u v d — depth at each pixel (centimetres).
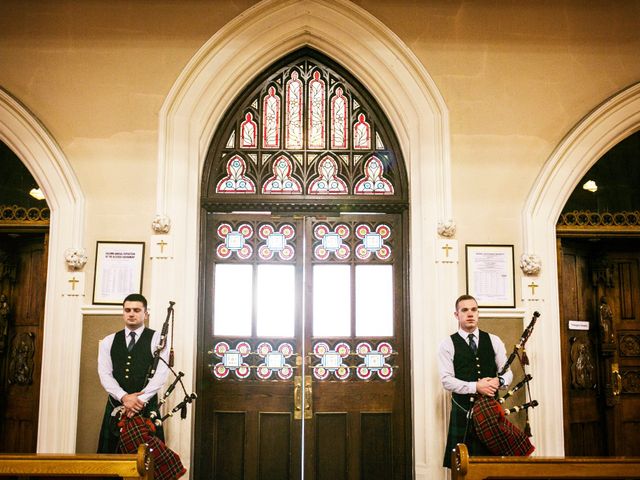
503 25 492
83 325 459
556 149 477
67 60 484
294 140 501
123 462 291
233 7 488
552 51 491
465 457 292
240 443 471
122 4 488
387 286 489
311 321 483
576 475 291
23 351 496
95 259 465
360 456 470
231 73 483
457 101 485
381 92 489
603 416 509
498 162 480
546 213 473
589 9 494
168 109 476
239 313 484
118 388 392
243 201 488
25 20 487
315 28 486
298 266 489
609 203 502
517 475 291
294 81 507
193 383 460
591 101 488
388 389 477
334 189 496
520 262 468
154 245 462
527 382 423
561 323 496
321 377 478
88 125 479
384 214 496
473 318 407
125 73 483
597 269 519
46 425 443
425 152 476
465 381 400
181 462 420
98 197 472
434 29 490
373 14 490
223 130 498
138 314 408
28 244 508
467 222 474
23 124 472
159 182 469
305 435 471
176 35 486
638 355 518
